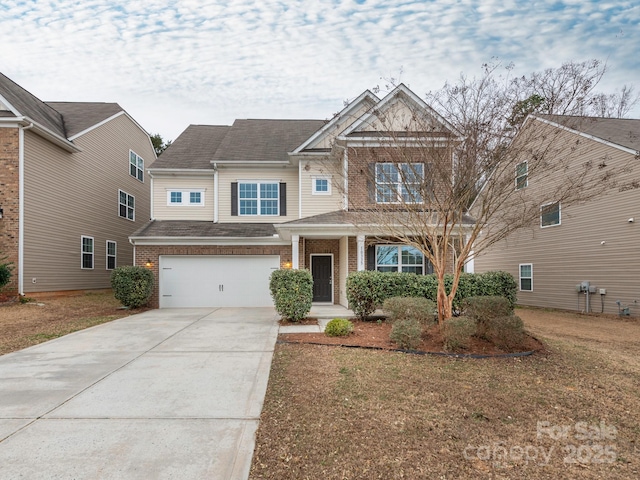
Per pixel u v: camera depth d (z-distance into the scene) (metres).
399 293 9.20
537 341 7.05
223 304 13.05
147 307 12.54
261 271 13.23
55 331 8.24
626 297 11.99
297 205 14.62
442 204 7.36
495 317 6.56
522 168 7.45
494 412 3.91
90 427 3.49
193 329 8.44
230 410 3.89
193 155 15.77
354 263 11.92
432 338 6.88
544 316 12.52
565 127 7.38
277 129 17.36
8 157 12.16
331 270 13.49
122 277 11.67
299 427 3.50
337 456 3.01
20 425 3.52
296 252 11.27
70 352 6.34
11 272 11.86
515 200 9.23
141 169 20.88
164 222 14.44
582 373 5.35
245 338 7.41
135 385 4.66
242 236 12.88
